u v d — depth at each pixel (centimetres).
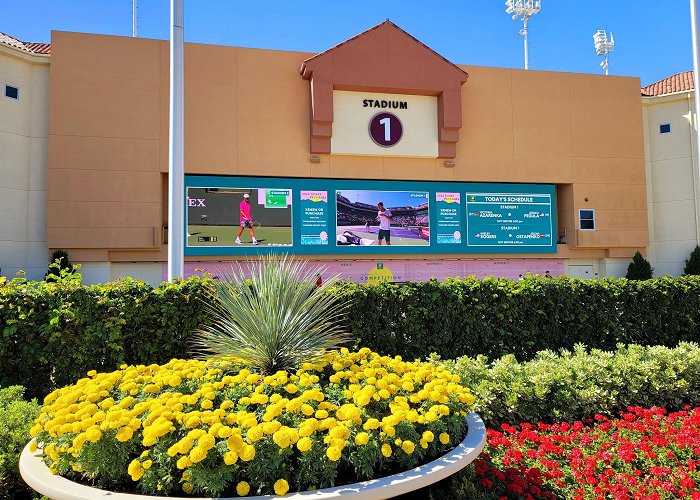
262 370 414
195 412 289
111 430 279
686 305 745
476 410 479
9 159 1672
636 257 2064
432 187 1955
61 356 519
